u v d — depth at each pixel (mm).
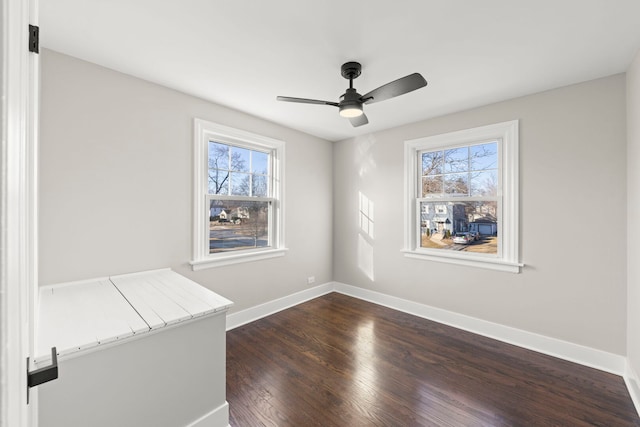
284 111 2963
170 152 2453
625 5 1468
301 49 1889
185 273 2572
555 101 2402
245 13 1559
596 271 2232
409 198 3350
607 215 2184
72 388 1136
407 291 3373
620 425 1651
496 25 1646
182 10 1534
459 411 1754
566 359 2334
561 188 2375
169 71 2168
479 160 2910
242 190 3111
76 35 1739
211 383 1560
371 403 1819
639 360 1843
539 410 1763
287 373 2129
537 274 2492
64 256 1930
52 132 1869
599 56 1933
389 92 1911
